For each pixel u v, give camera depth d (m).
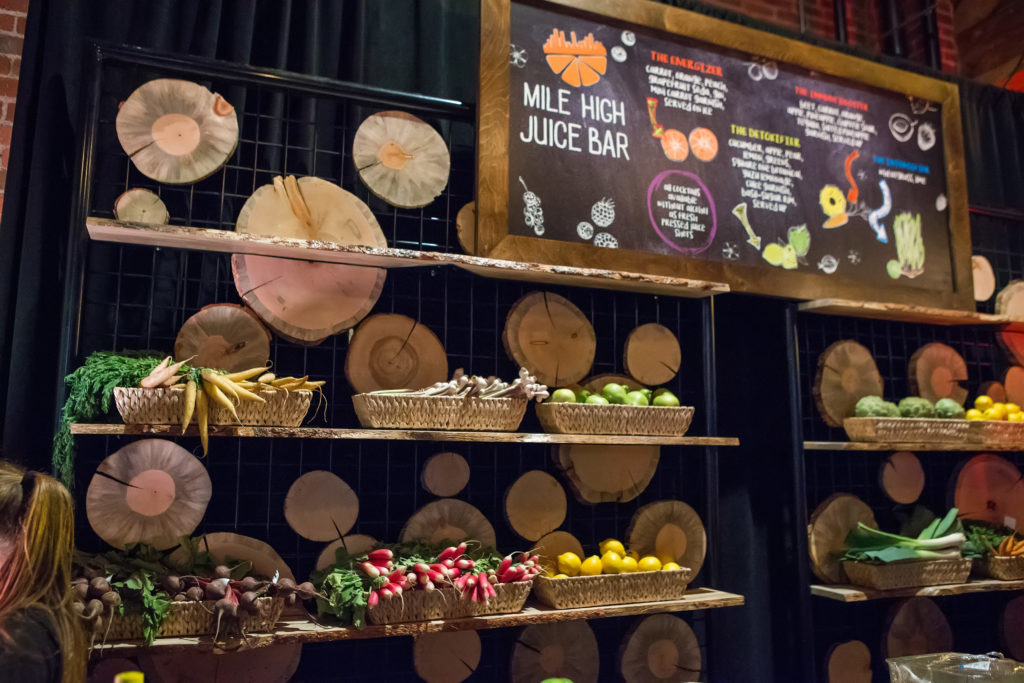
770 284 2.66
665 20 2.67
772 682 2.71
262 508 2.23
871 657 2.86
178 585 1.81
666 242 2.54
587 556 2.54
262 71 2.17
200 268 2.23
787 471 2.85
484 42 2.37
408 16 2.58
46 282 2.04
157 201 2.09
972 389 3.23
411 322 2.34
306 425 2.29
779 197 2.76
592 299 2.62
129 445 1.98
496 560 2.15
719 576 2.70
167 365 1.83
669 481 2.75
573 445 2.46
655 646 2.46
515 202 2.35
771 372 2.89
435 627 1.95
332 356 2.33
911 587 2.58
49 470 1.98
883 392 3.02
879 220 2.93
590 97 2.52
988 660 1.60
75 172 1.96
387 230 2.45
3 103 2.12
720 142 2.70
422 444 2.42
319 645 2.24
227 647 1.75
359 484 2.32
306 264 2.22
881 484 2.94
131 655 1.69
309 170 2.34
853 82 3.00
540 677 2.34
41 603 1.33
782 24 3.48
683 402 2.77
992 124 3.48
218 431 1.82
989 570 2.77
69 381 1.85
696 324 2.84
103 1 2.19
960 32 3.76
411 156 2.38
